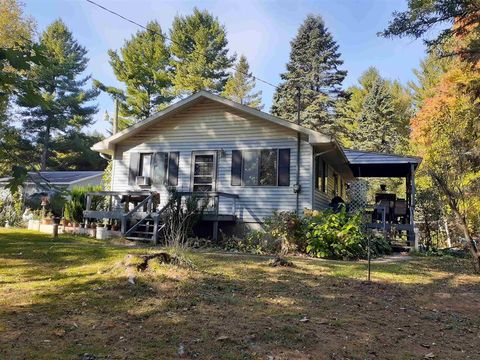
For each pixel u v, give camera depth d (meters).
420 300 5.83
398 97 32.88
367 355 3.55
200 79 32.44
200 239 11.80
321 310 4.83
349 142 32.25
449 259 11.03
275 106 35.06
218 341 3.60
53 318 3.98
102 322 3.94
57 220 12.43
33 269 6.47
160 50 34.09
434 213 16.08
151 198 12.34
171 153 14.16
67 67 37.31
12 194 2.47
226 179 13.40
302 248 10.53
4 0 21.44
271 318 4.36
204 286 5.53
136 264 6.00
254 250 10.74
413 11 13.88
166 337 3.64
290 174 12.73
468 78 15.45
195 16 34.78
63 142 37.19
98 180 25.84
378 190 25.20
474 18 13.88
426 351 3.78
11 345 3.25
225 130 13.62
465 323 4.80
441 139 14.12
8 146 2.65
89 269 6.42
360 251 10.32
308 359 3.37
